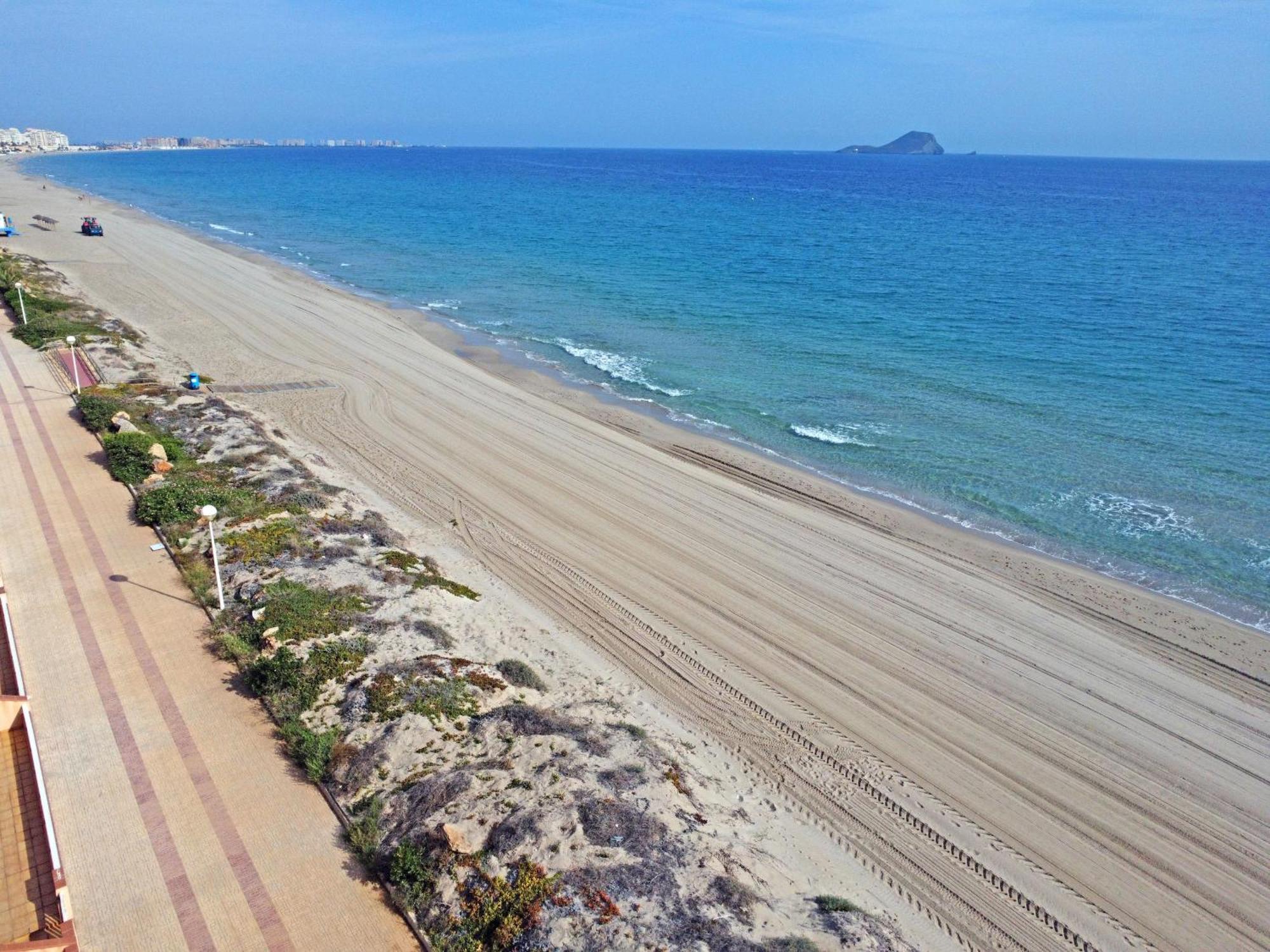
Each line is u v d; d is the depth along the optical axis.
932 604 20.20
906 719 16.33
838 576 21.28
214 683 14.80
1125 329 43.69
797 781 14.58
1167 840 13.78
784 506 24.91
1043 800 14.49
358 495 23.91
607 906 10.38
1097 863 13.29
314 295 49.97
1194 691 17.44
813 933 10.73
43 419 26.50
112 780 12.49
